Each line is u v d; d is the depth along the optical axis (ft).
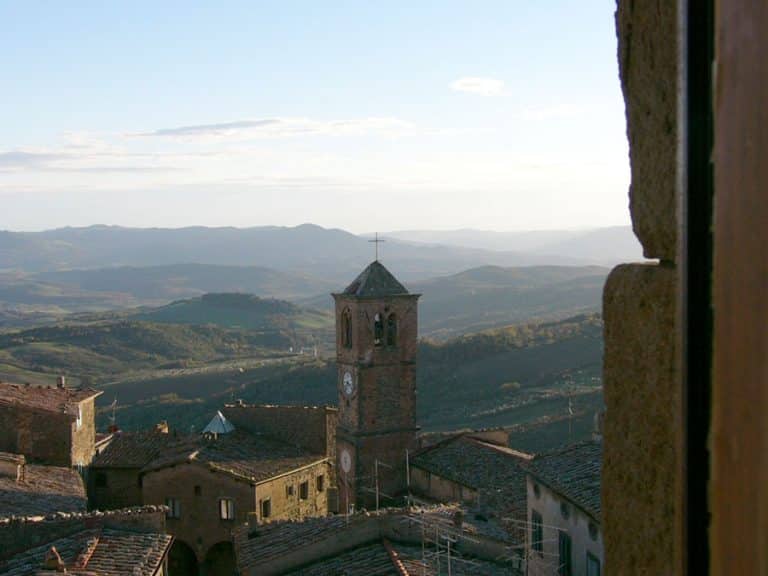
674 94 10.30
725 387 7.66
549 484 102.73
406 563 93.81
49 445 165.99
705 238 7.92
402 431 182.09
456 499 161.38
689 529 8.31
